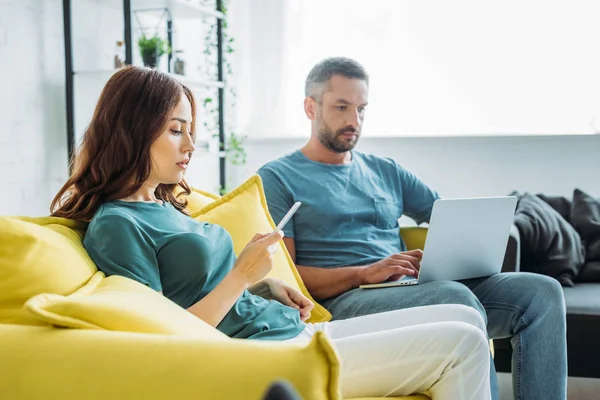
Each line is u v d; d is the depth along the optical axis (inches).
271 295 68.7
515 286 85.1
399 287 81.0
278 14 162.2
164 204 64.9
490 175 153.5
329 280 85.4
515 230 110.3
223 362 38.3
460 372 56.2
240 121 166.9
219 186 159.3
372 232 93.0
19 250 48.9
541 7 148.9
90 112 131.9
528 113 151.1
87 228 59.6
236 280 57.5
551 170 150.3
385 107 158.1
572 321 100.7
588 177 148.5
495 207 84.3
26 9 115.9
